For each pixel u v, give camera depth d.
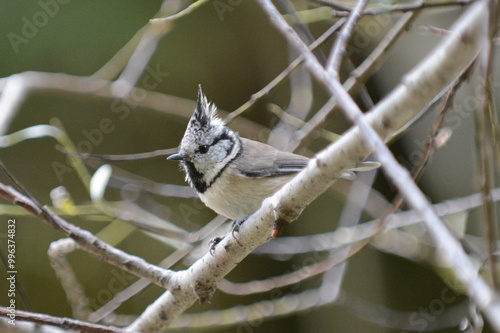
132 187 11.73
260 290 9.90
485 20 3.91
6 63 13.82
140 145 15.29
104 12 14.39
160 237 10.20
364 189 11.37
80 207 9.27
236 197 8.27
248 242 6.14
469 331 6.36
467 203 9.91
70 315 13.69
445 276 10.19
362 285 13.91
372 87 13.41
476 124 5.70
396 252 10.83
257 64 15.18
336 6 7.30
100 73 12.08
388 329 13.47
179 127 15.45
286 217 5.62
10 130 14.55
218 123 8.48
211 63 15.18
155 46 11.27
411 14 7.17
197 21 14.85
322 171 5.18
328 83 4.07
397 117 4.45
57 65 14.14
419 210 3.24
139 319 7.13
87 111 15.05
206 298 6.72
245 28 14.91
